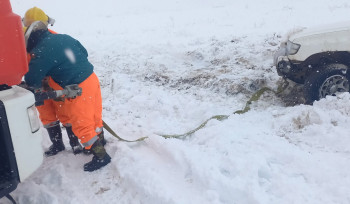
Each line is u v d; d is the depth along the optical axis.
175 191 3.64
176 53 8.78
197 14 14.76
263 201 3.30
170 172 4.04
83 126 4.09
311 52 5.45
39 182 4.14
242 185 3.54
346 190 3.36
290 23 10.87
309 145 4.39
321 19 11.00
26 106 3.05
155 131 5.31
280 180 3.64
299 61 5.54
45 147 4.94
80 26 14.09
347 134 4.37
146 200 3.65
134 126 5.59
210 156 4.15
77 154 4.75
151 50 9.12
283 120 5.06
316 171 3.73
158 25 12.91
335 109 4.99
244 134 4.66
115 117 5.98
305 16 11.75
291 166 3.91
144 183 3.79
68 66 3.92
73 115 4.05
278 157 4.09
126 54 9.02
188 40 9.71
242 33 9.92
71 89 3.74
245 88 6.44
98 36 11.58
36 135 3.20
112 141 4.99
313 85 5.43
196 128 5.22
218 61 8.00
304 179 3.67
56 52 3.80
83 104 4.02
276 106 5.88
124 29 12.64
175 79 7.20
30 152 3.13
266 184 3.61
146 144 4.78
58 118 4.65
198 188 3.68
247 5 15.43
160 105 6.14
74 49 4.00
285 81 6.30
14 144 2.97
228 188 3.54
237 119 5.29
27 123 3.06
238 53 8.13
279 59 5.89
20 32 2.83
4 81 2.88
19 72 2.90
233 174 3.80
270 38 8.88
